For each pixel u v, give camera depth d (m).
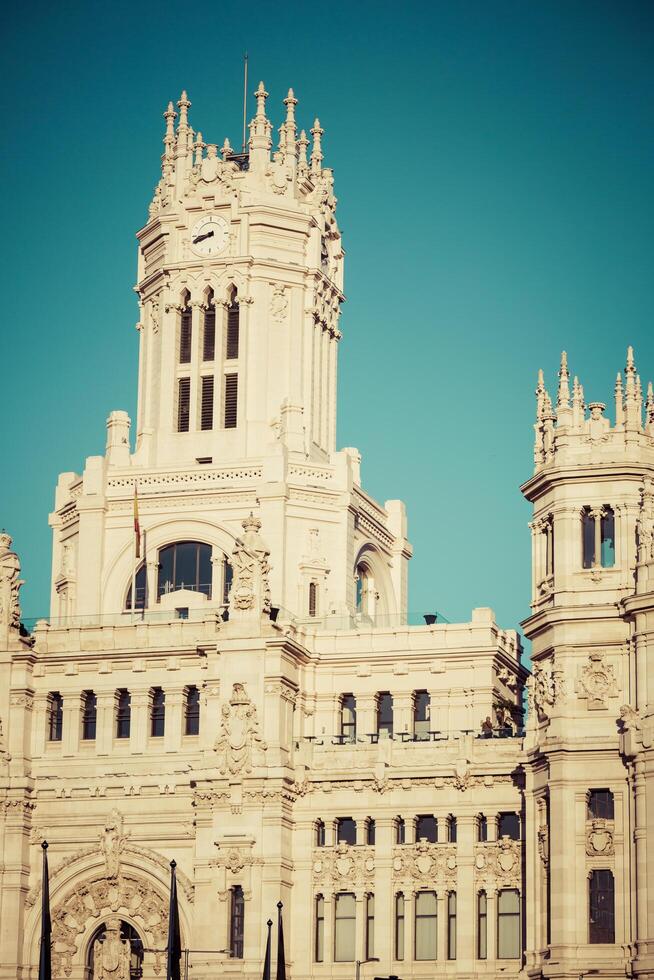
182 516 183.88
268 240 190.50
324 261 196.38
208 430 187.88
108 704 174.38
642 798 149.88
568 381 163.00
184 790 170.50
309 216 191.88
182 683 172.75
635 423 158.12
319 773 168.25
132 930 171.12
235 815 167.12
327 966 165.12
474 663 172.00
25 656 175.50
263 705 168.38
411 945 163.88
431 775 165.38
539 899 155.12
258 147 193.38
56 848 173.00
